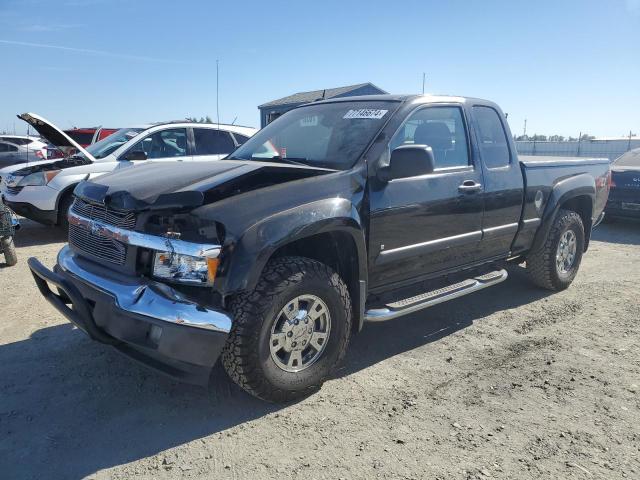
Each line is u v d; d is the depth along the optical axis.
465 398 3.49
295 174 3.39
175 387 3.58
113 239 3.18
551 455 2.89
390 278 3.97
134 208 3.00
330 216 3.29
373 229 3.68
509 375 3.83
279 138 4.43
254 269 2.98
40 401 3.38
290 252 3.60
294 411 3.32
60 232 9.08
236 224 2.98
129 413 3.27
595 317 5.05
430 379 3.76
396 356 4.14
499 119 4.93
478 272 4.87
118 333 3.04
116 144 8.83
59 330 4.52
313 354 3.46
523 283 6.13
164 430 3.10
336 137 4.02
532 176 5.07
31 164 8.77
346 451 2.91
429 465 2.80
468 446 2.97
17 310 5.00
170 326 2.83
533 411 3.34
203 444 2.97
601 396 3.54
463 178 4.34
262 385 3.18
